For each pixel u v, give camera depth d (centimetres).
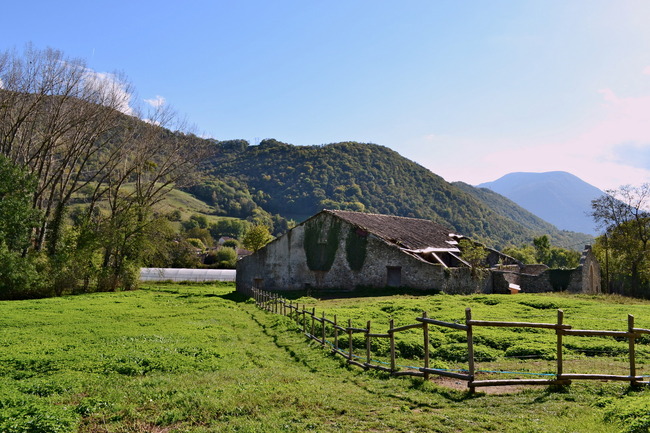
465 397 993
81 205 7869
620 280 5600
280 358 1579
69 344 1677
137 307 3169
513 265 5028
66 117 4338
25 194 3931
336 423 848
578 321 1944
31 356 1438
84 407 939
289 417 886
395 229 4566
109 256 5012
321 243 4222
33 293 4178
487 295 3092
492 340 1666
